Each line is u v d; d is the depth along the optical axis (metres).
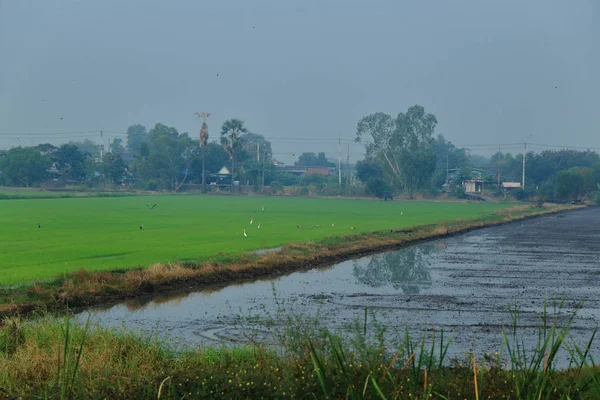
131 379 12.06
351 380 10.34
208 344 17.25
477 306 23.62
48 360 13.18
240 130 166.75
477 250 45.59
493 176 181.00
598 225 72.81
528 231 63.94
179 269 28.89
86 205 93.75
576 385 10.39
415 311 22.50
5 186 152.88
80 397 10.84
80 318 21.11
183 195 146.88
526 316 21.78
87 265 31.52
